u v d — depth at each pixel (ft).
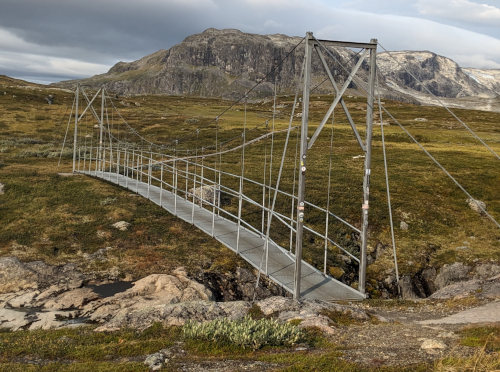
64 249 97.71
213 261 95.09
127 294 76.28
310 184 161.58
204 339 49.70
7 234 102.68
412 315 63.10
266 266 79.87
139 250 98.78
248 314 59.11
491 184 169.27
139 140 270.67
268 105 559.38
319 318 55.57
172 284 79.66
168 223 115.65
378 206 141.08
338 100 68.44
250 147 242.78
